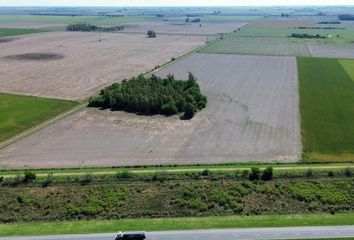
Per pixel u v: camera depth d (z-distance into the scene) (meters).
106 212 62.47
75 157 80.75
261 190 67.81
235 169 74.50
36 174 73.00
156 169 74.94
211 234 55.03
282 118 103.75
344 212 61.72
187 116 104.56
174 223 58.44
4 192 67.38
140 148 84.94
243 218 59.88
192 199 65.56
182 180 70.94
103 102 113.44
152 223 58.62
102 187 68.75
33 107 114.00
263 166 76.00
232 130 95.00
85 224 58.72
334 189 67.75
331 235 54.38
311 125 98.75
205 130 95.00
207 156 80.88
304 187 68.44
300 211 62.16
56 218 61.22
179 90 117.00
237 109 111.12
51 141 88.94
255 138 90.31
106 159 79.75
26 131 95.31
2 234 55.78
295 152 83.12
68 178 71.06
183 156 80.81
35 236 55.09
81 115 106.50
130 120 102.31
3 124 99.81
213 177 71.56
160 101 107.88
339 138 91.00
